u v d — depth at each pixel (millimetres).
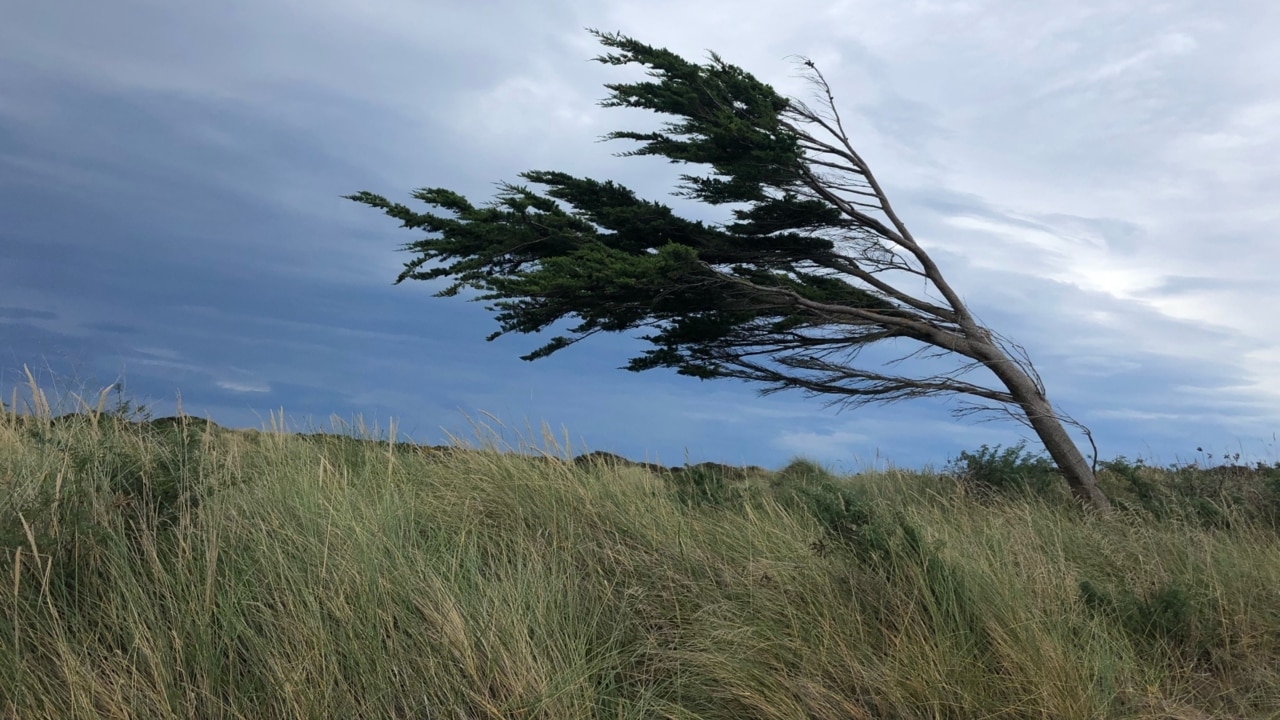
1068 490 10391
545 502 6035
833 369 11312
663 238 11258
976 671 3926
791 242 11383
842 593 4633
